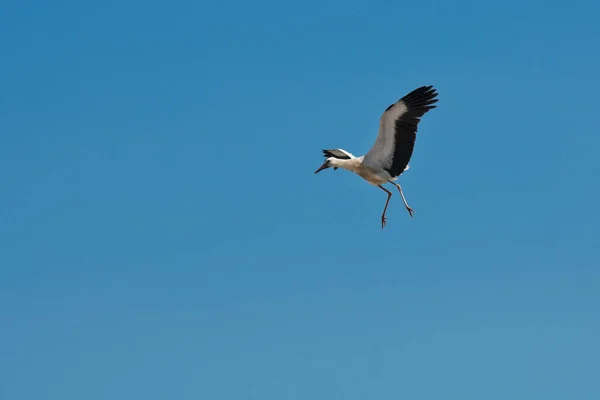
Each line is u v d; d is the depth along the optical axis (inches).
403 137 898.1
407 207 924.6
